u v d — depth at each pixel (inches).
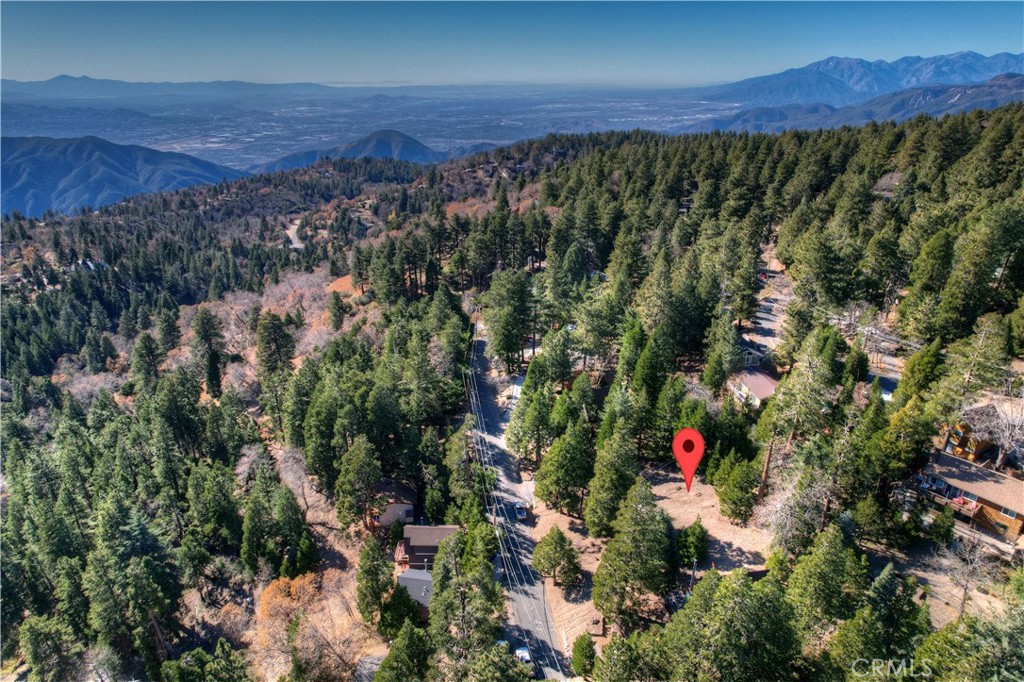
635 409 2361.0
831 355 2304.4
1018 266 2534.5
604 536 2046.0
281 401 3161.9
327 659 1743.4
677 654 1312.7
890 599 1416.1
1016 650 1059.3
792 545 1695.4
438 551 2006.6
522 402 2691.9
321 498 2691.9
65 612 2177.7
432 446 2529.5
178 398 3272.6
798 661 1332.4
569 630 1846.7
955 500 1844.2
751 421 2406.5
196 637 2208.4
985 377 1987.0
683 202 5467.5
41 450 3230.8
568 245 4478.3
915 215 3245.6
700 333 2967.5
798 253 3157.0
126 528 2190.0
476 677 1328.7
